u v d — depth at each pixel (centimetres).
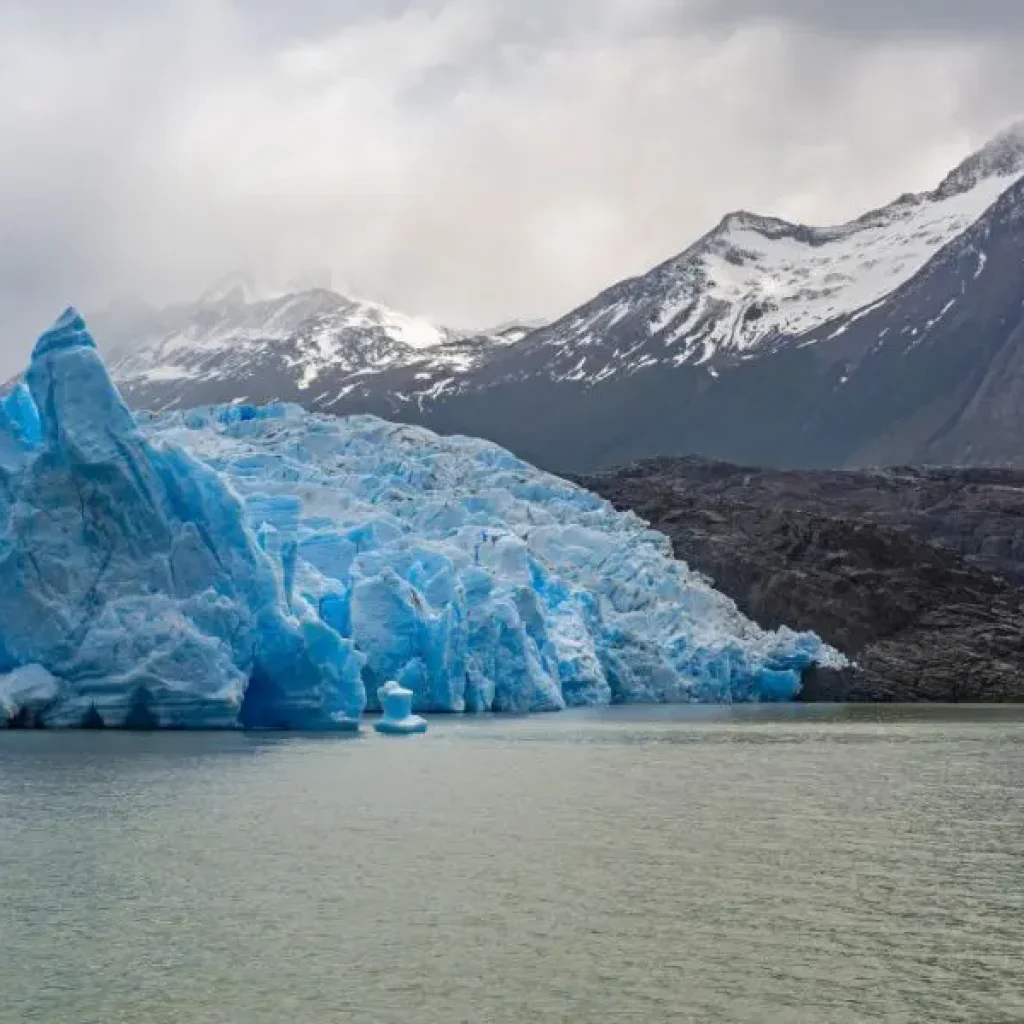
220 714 9256
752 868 5206
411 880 4950
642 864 5259
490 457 16950
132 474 9212
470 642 12375
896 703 16300
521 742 9638
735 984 3862
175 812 6209
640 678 14575
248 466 13412
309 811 6300
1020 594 19788
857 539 19925
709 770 8119
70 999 3709
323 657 9825
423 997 3744
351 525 12619
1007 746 9888
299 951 4106
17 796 6581
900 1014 3650
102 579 9231
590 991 3800
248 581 9606
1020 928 4397
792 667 16088
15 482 9350
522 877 5022
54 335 9312
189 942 4181
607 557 15412
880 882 4988
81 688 9162
